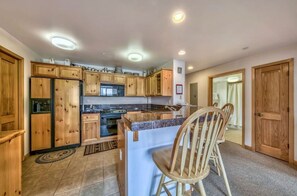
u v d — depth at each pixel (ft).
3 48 6.47
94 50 9.00
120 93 13.25
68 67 10.05
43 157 8.41
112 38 7.21
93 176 6.37
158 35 6.86
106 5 4.68
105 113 11.58
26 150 8.39
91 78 11.96
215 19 5.47
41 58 10.53
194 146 2.98
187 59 10.89
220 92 18.93
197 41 7.55
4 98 6.92
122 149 4.70
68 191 5.36
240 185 5.65
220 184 5.72
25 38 7.25
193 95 15.72
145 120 3.35
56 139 9.43
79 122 10.24
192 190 5.04
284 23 5.71
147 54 9.74
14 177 4.09
